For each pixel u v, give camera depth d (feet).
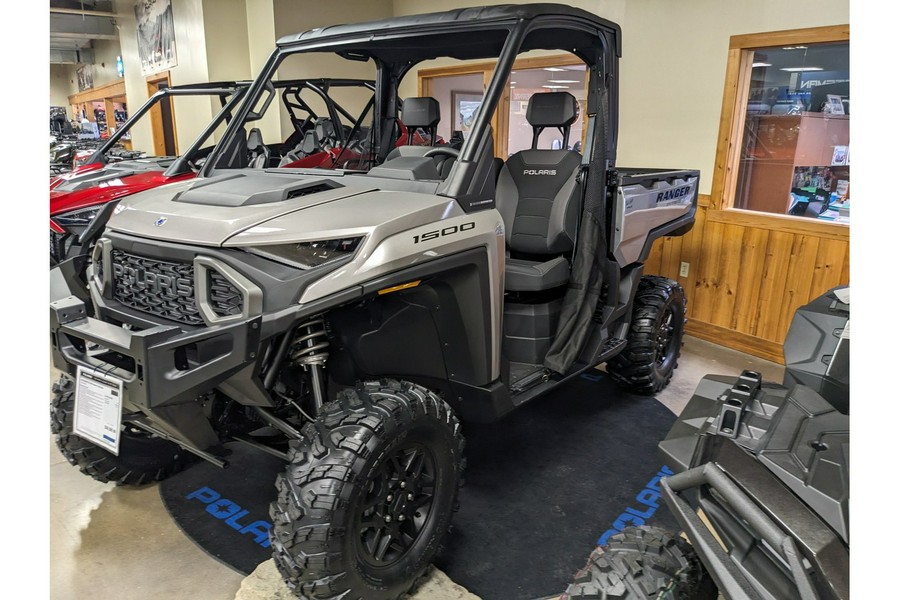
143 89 35.12
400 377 6.94
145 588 6.35
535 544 7.13
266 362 5.62
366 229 5.66
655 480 8.54
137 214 6.34
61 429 7.27
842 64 12.02
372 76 24.70
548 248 9.83
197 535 7.21
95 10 37.19
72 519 7.48
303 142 17.79
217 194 6.35
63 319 5.81
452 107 22.44
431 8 22.12
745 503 2.96
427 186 6.74
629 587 3.74
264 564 6.49
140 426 6.27
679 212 11.44
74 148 21.75
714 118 13.73
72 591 6.29
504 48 6.98
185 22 26.14
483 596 6.31
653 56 14.61
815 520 2.80
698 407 3.90
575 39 8.40
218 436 6.46
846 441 3.21
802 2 12.01
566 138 9.92
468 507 7.82
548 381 8.54
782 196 13.33
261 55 24.32
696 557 3.98
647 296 11.05
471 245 6.49
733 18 13.08
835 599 2.58
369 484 5.47
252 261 5.34
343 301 5.45
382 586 5.71
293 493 5.29
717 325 14.43
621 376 11.12
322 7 23.59
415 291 6.45
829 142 12.34
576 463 8.96
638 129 15.24
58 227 12.94
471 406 7.25
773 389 3.92
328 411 5.68
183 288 5.64
